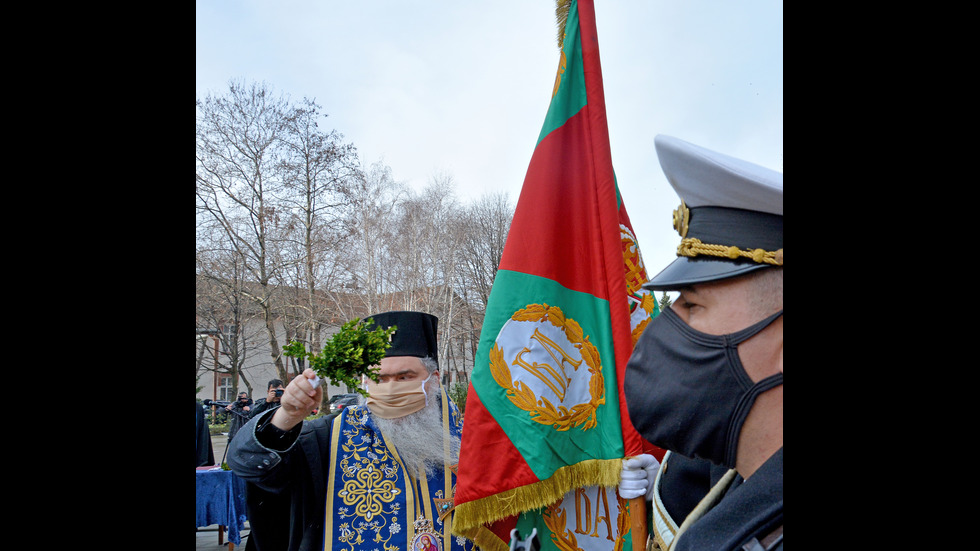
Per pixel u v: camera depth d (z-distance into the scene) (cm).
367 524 211
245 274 1347
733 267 109
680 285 115
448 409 239
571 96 200
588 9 199
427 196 1689
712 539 109
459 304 1841
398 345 230
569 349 187
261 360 1534
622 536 179
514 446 179
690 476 142
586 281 191
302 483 214
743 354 107
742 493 107
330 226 1464
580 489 184
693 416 112
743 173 108
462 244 1794
